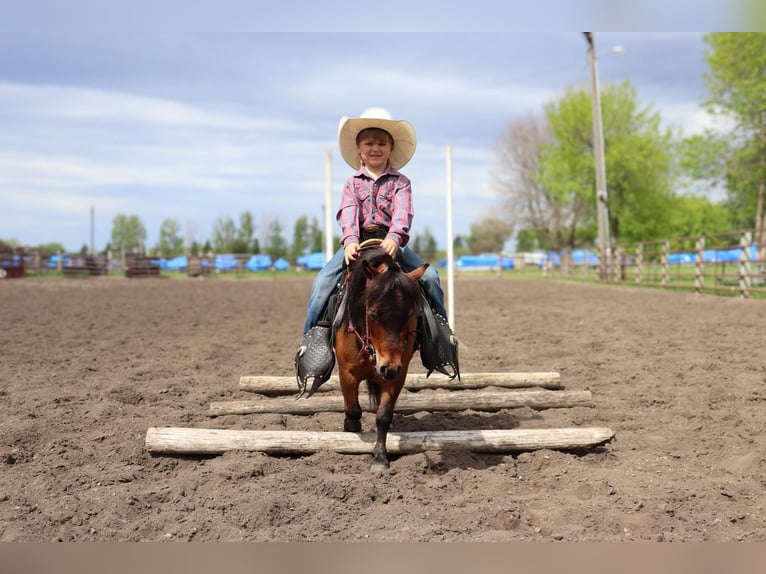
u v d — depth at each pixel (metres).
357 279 4.20
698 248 19.28
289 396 6.64
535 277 39.94
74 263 38.66
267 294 22.09
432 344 4.53
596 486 4.06
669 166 36.09
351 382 4.53
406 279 3.96
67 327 12.13
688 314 13.31
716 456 4.70
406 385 6.69
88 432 5.21
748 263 16.88
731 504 3.83
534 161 50.56
